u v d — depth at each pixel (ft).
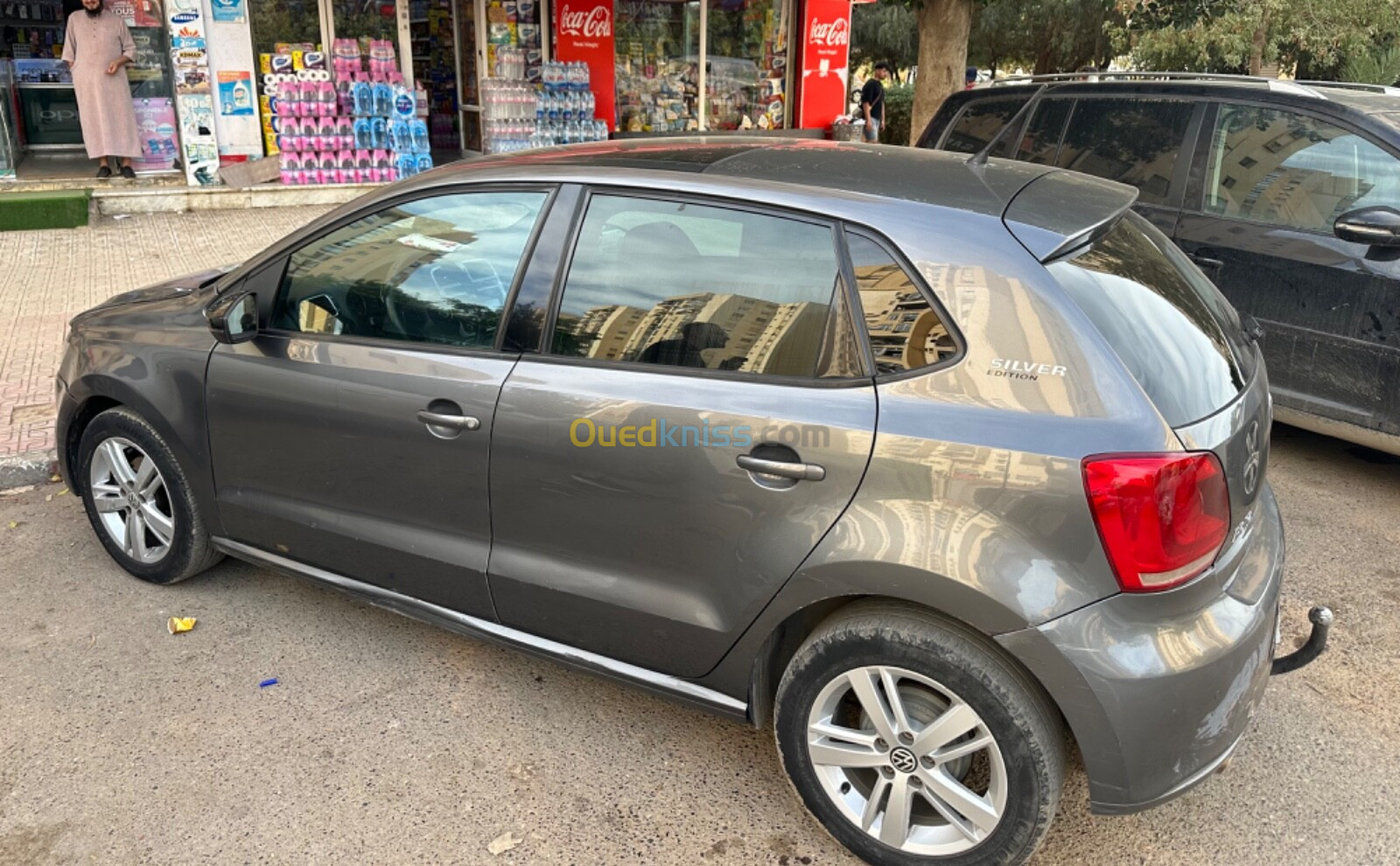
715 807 9.20
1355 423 15.20
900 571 7.48
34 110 43.14
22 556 13.56
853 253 8.02
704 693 8.94
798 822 9.03
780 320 8.23
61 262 28.96
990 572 7.22
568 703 10.68
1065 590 7.15
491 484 9.40
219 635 11.73
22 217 32.89
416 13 45.21
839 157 9.46
